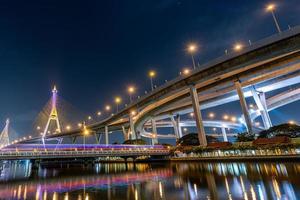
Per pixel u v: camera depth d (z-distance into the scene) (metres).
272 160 40.16
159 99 81.81
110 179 35.00
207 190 21.92
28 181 38.06
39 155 48.97
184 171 38.62
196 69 66.44
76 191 25.47
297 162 35.78
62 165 93.75
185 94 84.12
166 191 22.72
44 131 149.38
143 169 49.16
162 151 70.56
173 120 121.81
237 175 28.98
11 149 49.34
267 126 85.38
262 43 53.28
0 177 47.44
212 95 92.38
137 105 93.44
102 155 58.81
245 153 47.81
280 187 20.55
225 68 61.00
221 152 53.34
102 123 129.62
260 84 87.94
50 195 23.77
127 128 136.88
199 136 65.12
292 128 52.84
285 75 81.06
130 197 20.84
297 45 49.56
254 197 17.91
